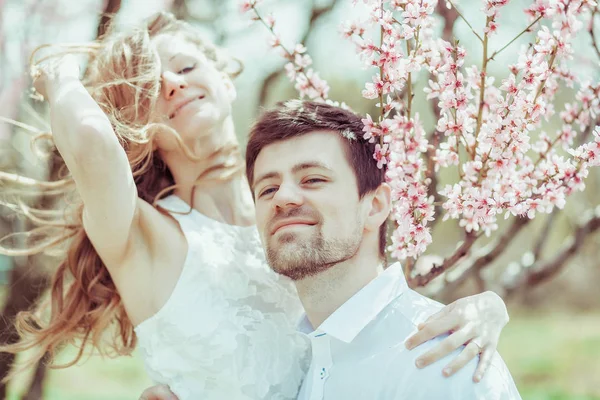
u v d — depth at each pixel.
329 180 1.65
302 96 1.98
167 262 1.84
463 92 1.71
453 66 1.70
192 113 1.94
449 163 1.78
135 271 1.84
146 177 2.10
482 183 1.71
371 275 1.72
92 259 2.04
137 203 1.85
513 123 1.66
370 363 1.61
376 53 1.78
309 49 3.66
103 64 2.01
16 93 3.18
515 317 12.09
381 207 1.75
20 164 3.08
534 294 12.41
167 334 1.80
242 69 2.39
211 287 1.84
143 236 1.86
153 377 1.84
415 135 1.75
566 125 1.82
